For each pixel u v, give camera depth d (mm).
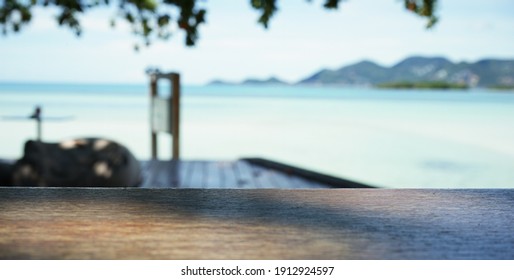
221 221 770
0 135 19484
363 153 14375
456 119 29672
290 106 41188
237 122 25469
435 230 743
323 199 911
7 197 886
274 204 871
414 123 26641
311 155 13812
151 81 8805
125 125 23141
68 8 6031
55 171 4977
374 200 907
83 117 27406
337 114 32719
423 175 10367
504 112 36312
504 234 731
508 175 10570
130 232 713
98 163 5102
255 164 7566
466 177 10195
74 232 710
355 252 655
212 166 7371
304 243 681
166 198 897
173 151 7945
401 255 648
